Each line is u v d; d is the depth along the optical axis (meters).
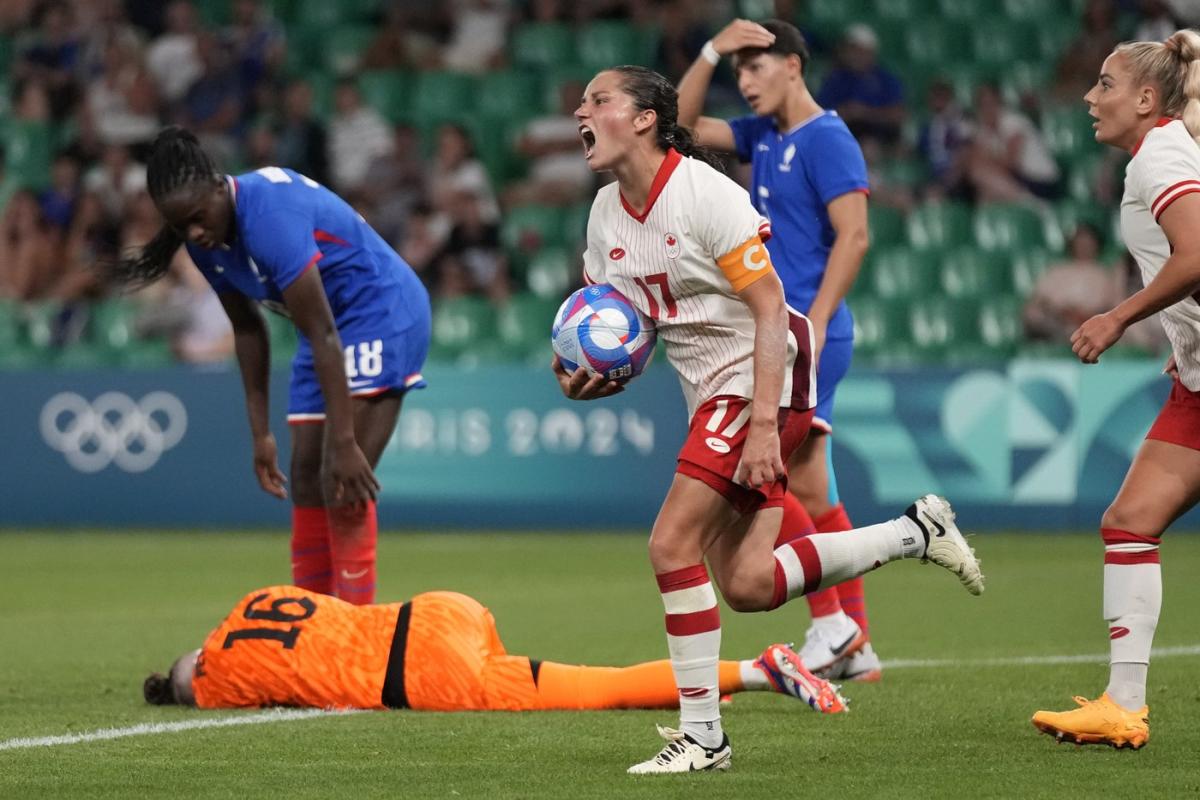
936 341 52.31
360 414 22.44
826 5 62.84
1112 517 16.72
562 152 58.84
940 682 21.59
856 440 46.22
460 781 15.02
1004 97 59.75
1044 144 57.12
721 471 15.52
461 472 48.34
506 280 53.94
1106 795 14.18
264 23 61.53
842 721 18.42
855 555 16.59
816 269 22.69
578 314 16.45
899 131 56.75
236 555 42.09
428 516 48.44
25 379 50.22
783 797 14.12
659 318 16.19
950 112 56.78
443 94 62.28
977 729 17.84
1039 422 45.75
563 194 57.84
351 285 22.23
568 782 14.92
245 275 21.25
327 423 21.12
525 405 48.19
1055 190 56.75
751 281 15.34
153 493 49.53
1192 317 16.08
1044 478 45.81
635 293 16.27
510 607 31.25
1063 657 24.19
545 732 17.58
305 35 64.62
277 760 16.11
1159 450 16.64
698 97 23.69
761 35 22.67
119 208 56.84
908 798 14.07
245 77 60.62
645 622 29.00
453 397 48.44
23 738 17.53
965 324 52.53
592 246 16.67
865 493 46.16
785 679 19.03
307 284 20.62
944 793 14.28
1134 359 50.22
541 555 41.59
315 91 62.34
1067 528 45.72
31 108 62.09
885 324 52.28
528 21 64.12
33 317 54.62
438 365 48.56
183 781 15.09
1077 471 45.72
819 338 21.56
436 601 19.59
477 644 19.31
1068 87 60.06
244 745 16.92
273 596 19.97
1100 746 16.67
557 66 63.28
